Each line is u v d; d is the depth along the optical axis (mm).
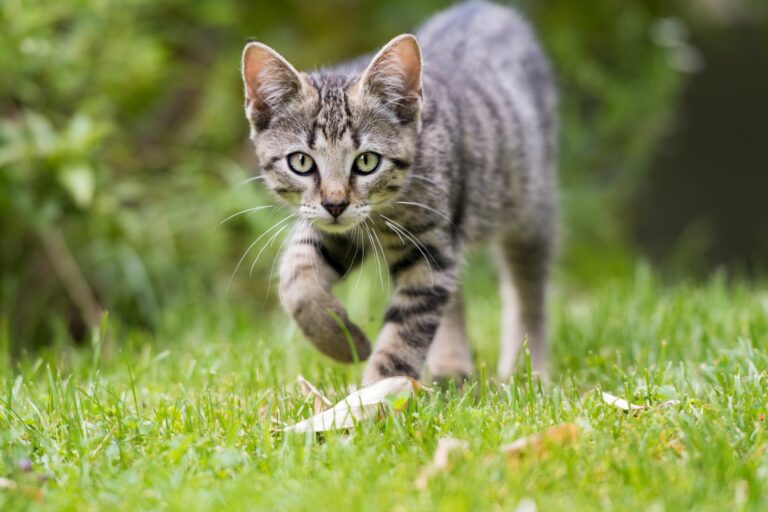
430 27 7035
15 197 7680
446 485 3670
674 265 12164
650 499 3615
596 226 11281
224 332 7152
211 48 10648
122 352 6141
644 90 11148
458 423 4297
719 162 13891
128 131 9828
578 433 4086
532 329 6930
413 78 5078
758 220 13453
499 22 7098
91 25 8180
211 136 9953
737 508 3484
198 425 4516
